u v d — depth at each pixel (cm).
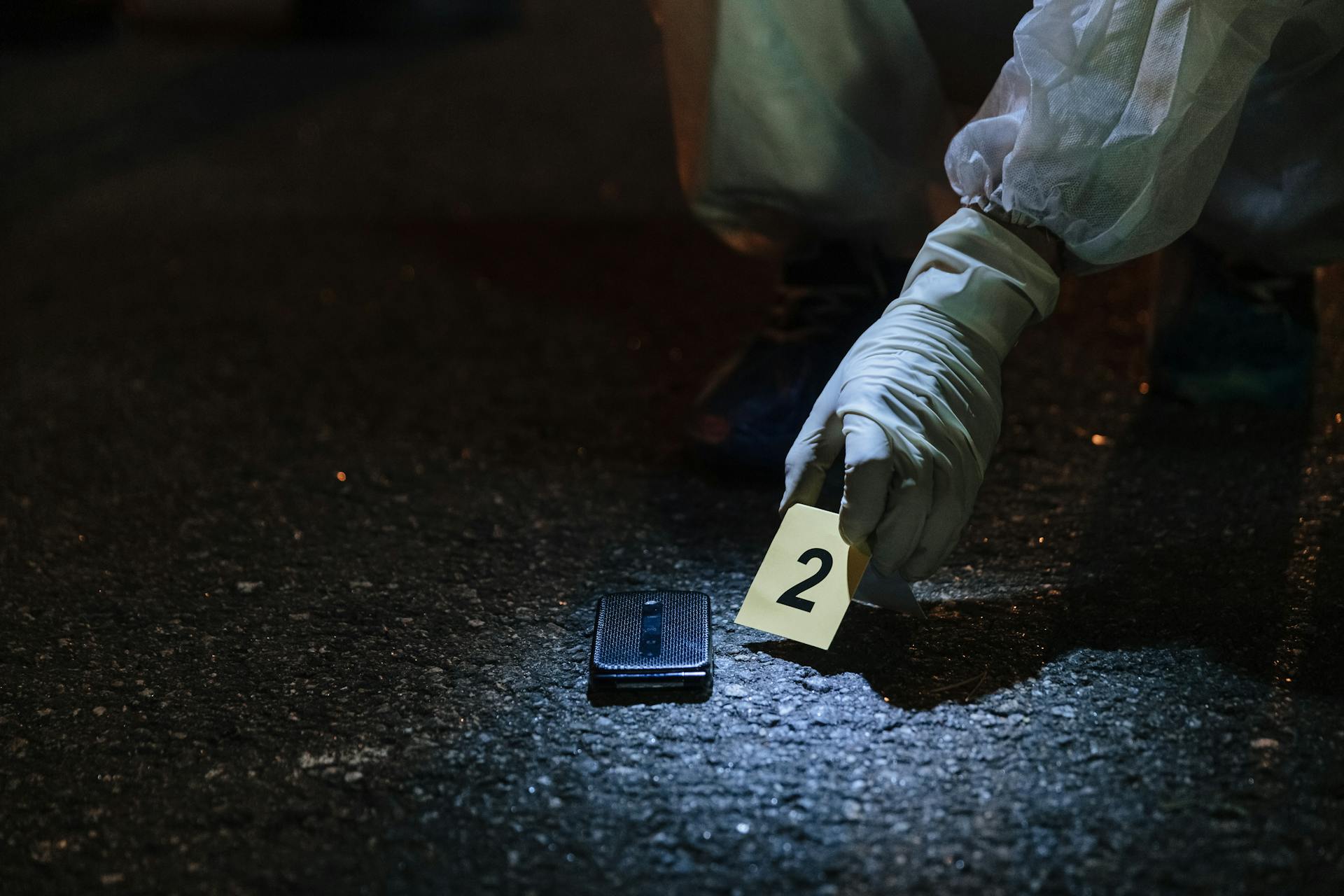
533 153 306
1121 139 151
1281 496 166
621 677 152
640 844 144
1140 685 151
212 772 150
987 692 151
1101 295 199
